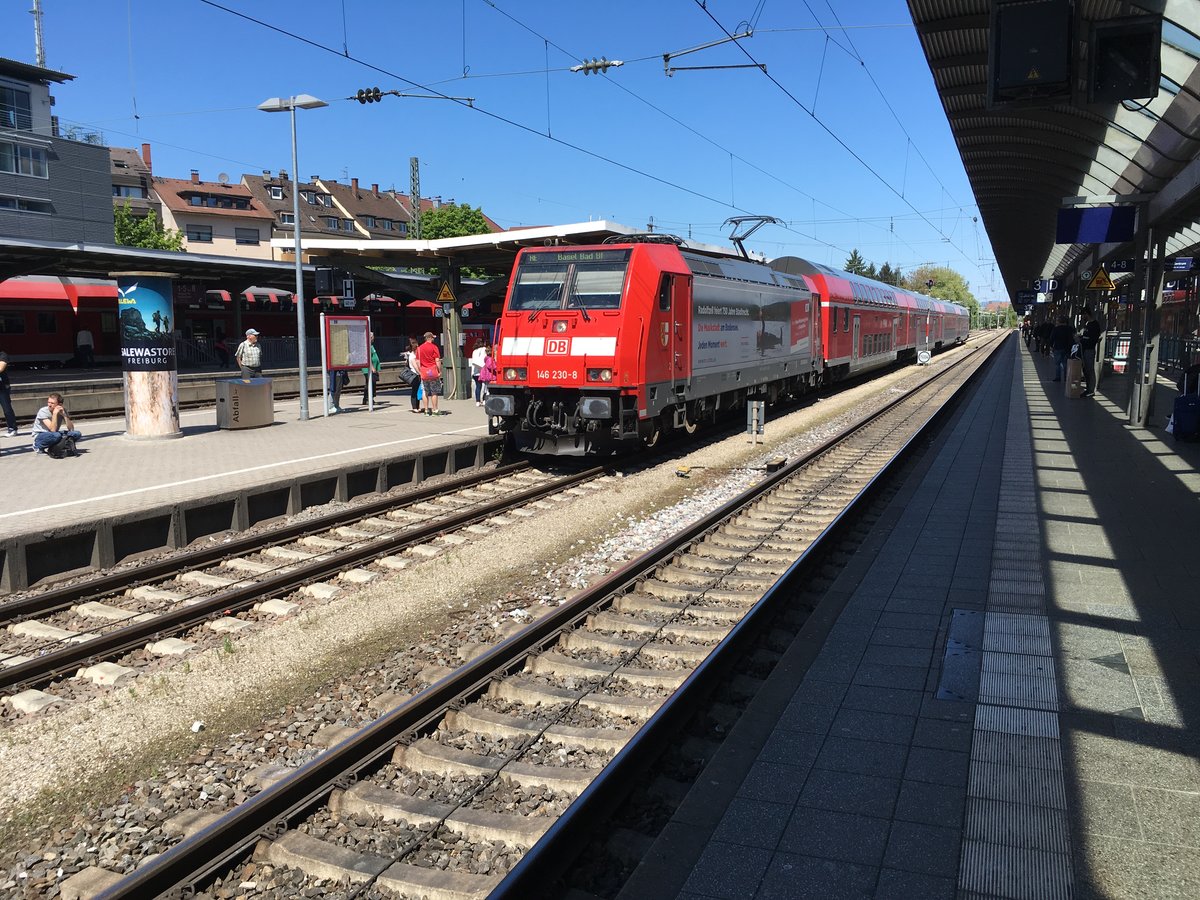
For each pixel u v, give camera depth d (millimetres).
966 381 28312
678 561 9094
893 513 10477
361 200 93625
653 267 13992
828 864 3793
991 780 4430
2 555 8586
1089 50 8102
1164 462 13047
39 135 47844
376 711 5906
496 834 4398
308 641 7133
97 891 4121
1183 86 9836
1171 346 29609
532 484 13781
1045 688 5477
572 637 6930
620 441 14797
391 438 15688
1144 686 5477
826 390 29578
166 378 15375
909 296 41969
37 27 49375
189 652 6945
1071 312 40188
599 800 4332
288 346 34469
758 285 19453
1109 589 7348
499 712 5781
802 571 8008
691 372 15664
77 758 5371
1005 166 19484
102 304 36844
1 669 6559
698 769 4984
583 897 3875
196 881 4031
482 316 37594
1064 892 3561
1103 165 15906
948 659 5980
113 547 9539
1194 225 18953
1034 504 10617
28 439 15805
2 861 4422
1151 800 4211
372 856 4246
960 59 12211
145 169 75688
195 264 27484
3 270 25406
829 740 4895
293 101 18234
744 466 15195
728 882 3697
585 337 13664
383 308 43375
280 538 10219
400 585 8547
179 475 12023
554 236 19312
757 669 6352
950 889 3607
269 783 5059
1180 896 3521
